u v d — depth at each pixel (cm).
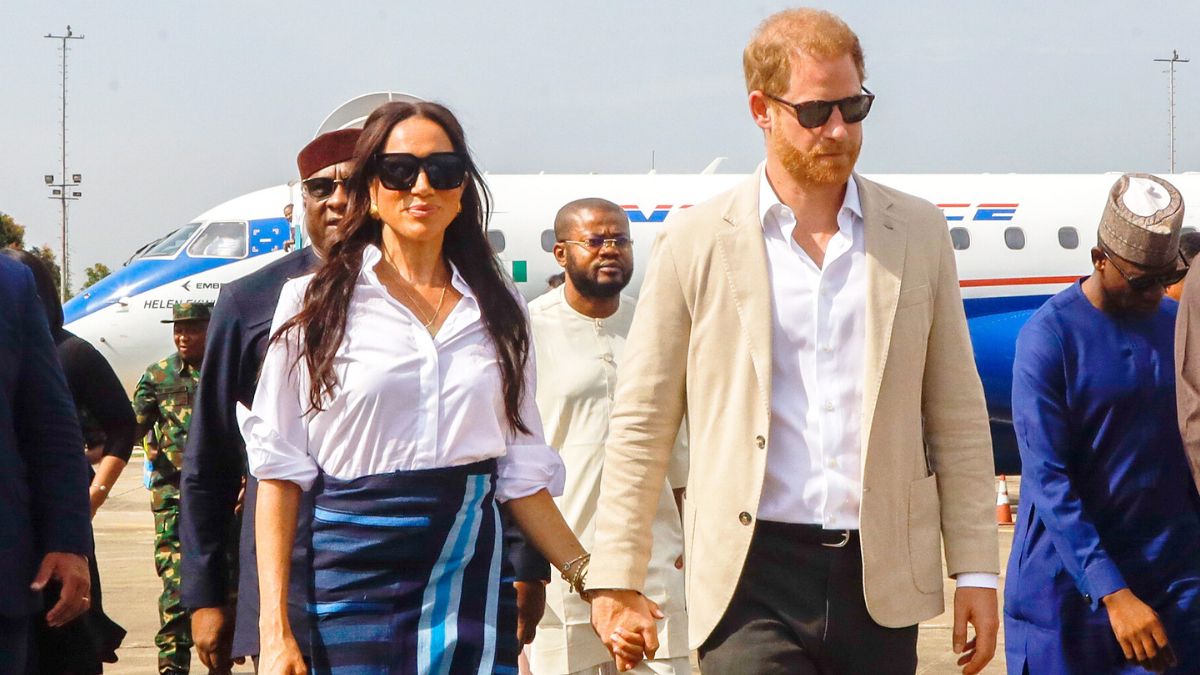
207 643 388
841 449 322
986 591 327
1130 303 406
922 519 328
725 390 328
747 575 324
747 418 324
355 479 302
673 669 490
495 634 307
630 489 338
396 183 303
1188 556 407
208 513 382
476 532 306
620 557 335
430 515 300
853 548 321
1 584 361
